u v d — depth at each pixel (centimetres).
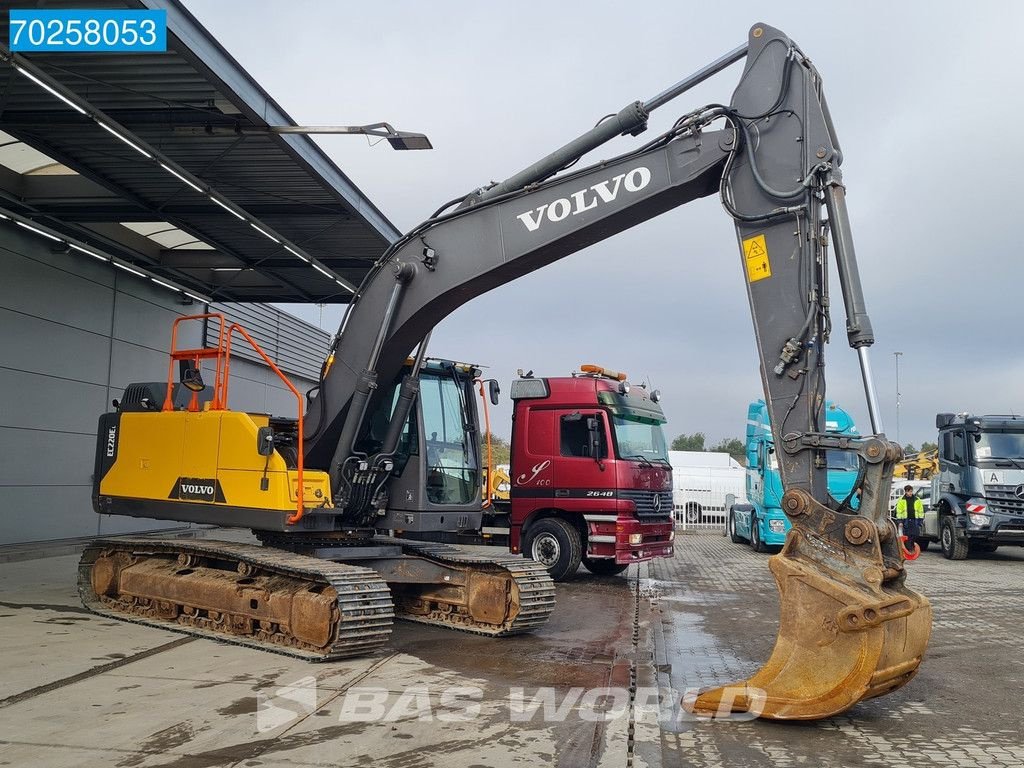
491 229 736
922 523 1975
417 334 797
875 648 501
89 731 492
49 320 1505
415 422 898
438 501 952
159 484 862
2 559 1302
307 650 699
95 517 1634
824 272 585
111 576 905
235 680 614
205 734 489
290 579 759
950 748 500
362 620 686
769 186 605
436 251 761
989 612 1043
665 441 1346
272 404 2302
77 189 1379
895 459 537
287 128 1088
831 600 519
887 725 547
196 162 1224
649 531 1224
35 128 1107
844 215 577
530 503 1236
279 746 470
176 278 1811
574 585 1195
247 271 1811
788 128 606
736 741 503
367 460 819
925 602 547
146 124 1095
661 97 664
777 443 581
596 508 1183
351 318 809
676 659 720
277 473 753
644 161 668
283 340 2369
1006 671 713
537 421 1243
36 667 646
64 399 1545
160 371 1842
